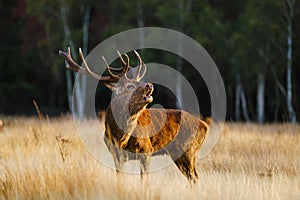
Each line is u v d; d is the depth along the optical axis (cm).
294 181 2594
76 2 10112
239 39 9656
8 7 12075
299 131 5091
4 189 2292
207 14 9894
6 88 11850
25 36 10638
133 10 10131
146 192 2144
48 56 10575
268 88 10481
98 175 2362
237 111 10012
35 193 2228
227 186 2402
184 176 2881
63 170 2411
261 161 3241
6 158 3031
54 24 10006
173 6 9844
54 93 12444
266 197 2300
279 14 9431
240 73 9988
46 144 3397
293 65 9556
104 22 10412
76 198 2136
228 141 4028
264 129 5338
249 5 9506
